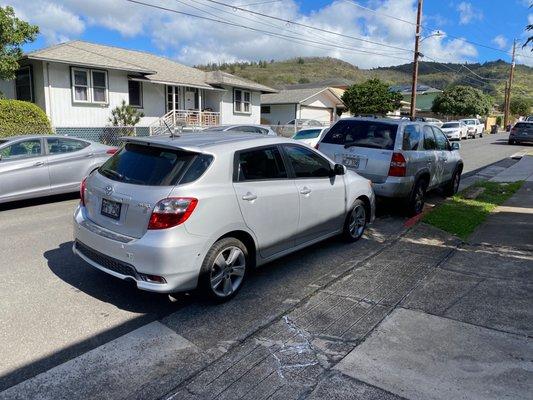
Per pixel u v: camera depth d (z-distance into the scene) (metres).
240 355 3.47
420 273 5.23
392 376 3.20
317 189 5.40
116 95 22.84
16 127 15.86
